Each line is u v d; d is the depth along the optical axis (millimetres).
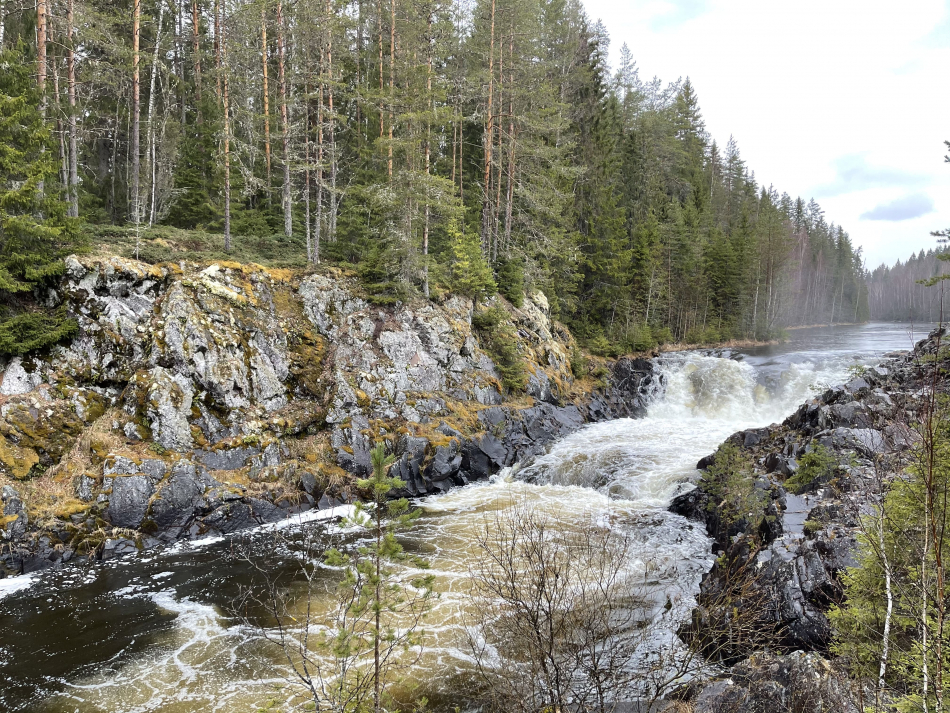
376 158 27500
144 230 20953
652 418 30922
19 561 12531
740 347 40406
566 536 14195
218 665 9430
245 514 15500
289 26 25688
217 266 19734
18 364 15336
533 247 31719
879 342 42188
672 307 44844
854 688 5793
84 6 20562
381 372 20969
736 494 13203
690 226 47250
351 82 32094
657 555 12953
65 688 8859
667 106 68812
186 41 33094
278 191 29438
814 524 10094
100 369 16375
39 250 16031
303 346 20438
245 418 17703
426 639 9898
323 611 11094
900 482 5840
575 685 7414
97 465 14703
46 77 20094
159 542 14211
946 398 6047
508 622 8000
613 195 40469
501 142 31078
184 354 17250
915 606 4758
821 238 85188
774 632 8508
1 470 13508
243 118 28219
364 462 18359
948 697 4371
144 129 29375
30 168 15352
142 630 10484
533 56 31531
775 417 27922
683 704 7094
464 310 25688
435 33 26203
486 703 8156
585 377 31484
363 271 23031
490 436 21719
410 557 6316
